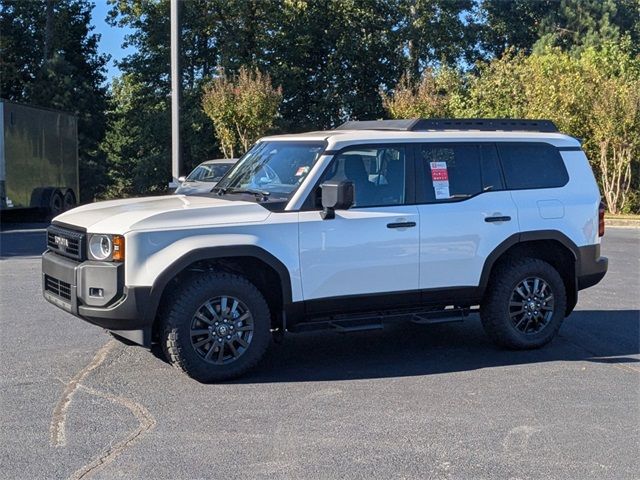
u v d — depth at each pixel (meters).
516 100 26.33
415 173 7.25
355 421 5.67
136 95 40.22
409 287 7.16
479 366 7.21
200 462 4.89
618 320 9.26
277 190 7.04
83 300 6.37
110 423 5.57
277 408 5.94
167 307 6.46
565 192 7.87
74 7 39.84
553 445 5.27
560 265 8.09
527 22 45.41
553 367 7.19
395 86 38.81
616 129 24.20
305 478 4.67
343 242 6.85
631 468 4.91
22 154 21.62
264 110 25.98
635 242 17.62
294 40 38.53
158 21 37.75
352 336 8.45
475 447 5.21
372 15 39.34
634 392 6.45
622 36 41.88
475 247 7.37
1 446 5.13
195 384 6.53
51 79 36.38
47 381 6.57
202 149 36.28
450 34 40.62
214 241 6.40
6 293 10.61
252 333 6.64
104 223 6.44
